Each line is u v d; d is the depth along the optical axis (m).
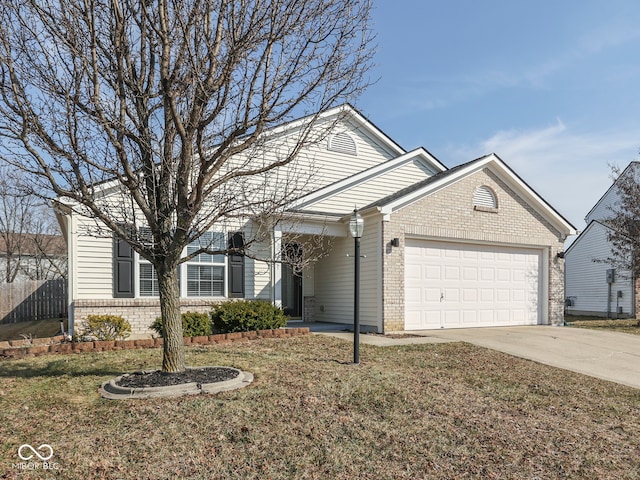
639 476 4.30
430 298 12.92
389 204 12.09
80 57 5.16
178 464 4.09
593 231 24.31
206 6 5.48
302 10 5.50
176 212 6.06
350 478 4.03
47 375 6.80
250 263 12.66
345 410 5.48
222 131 5.93
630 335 12.72
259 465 4.16
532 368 8.38
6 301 19.67
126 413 5.10
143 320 11.36
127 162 5.56
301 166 14.21
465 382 7.18
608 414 6.07
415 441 4.79
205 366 7.09
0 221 30.73
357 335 7.87
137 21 5.86
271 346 9.41
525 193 14.57
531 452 4.70
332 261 14.12
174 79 5.31
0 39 5.11
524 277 14.80
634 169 21.59
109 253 11.20
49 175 5.33
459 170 13.43
